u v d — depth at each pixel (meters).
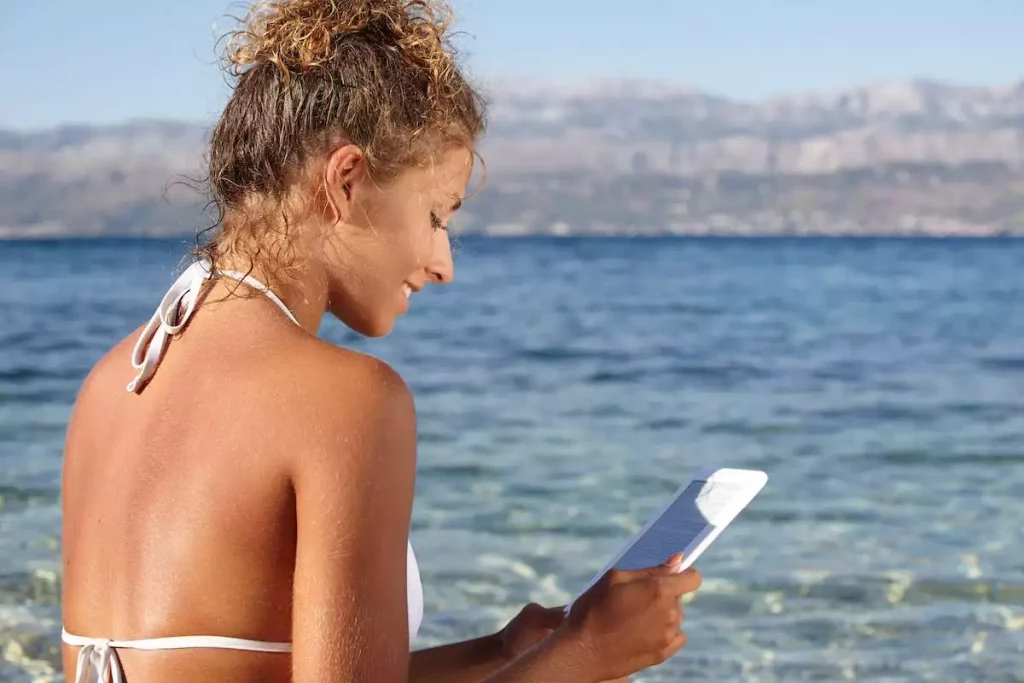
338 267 1.45
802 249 66.06
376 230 1.44
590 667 1.41
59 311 27.17
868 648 5.12
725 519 1.60
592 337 23.81
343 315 1.49
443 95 1.48
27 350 20.03
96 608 1.38
